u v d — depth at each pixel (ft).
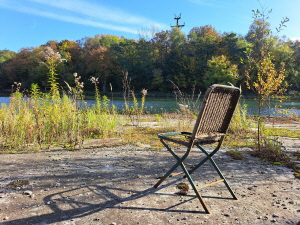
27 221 7.24
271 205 8.66
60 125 19.65
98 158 14.84
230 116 9.10
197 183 10.78
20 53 192.65
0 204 8.37
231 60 165.37
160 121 29.91
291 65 138.00
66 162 13.85
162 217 7.63
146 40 201.46
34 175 11.51
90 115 23.30
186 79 170.60
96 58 177.58
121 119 29.37
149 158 15.01
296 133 24.32
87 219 7.42
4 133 18.52
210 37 200.54
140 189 9.96
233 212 8.08
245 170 12.79
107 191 9.71
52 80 19.95
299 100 109.19
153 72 173.47
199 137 8.13
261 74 17.62
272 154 15.65
